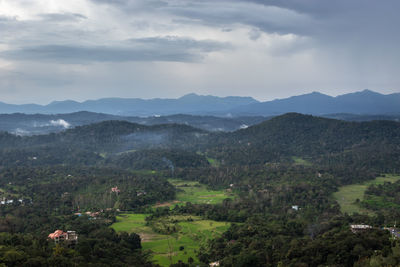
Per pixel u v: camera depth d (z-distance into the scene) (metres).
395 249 118.12
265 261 134.38
